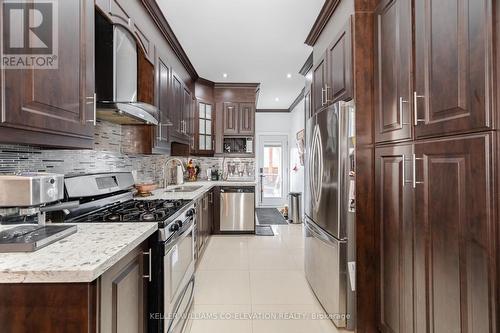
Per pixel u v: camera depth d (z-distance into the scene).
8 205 0.96
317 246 2.34
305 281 2.74
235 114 4.81
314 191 2.42
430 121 1.27
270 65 3.90
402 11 1.49
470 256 1.04
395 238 1.59
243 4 2.39
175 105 3.14
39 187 1.00
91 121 1.33
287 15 2.57
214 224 4.47
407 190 1.46
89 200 1.80
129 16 1.94
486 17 0.96
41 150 1.54
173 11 2.49
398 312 1.56
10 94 0.86
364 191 1.88
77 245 1.05
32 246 0.96
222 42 3.15
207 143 4.68
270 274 2.91
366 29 1.88
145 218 1.54
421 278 1.34
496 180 0.95
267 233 4.59
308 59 3.63
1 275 0.81
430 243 1.27
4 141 0.87
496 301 0.94
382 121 1.74
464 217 1.06
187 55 3.54
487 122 0.96
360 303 1.88
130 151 2.49
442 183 1.19
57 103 1.08
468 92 1.04
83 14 1.26
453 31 1.11
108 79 1.72
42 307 0.84
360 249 1.89
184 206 2.03
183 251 1.87
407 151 1.46
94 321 0.87
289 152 7.00
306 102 3.16
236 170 5.20
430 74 1.26
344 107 1.93
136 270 1.25
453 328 1.12
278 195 7.07
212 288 2.58
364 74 1.87
